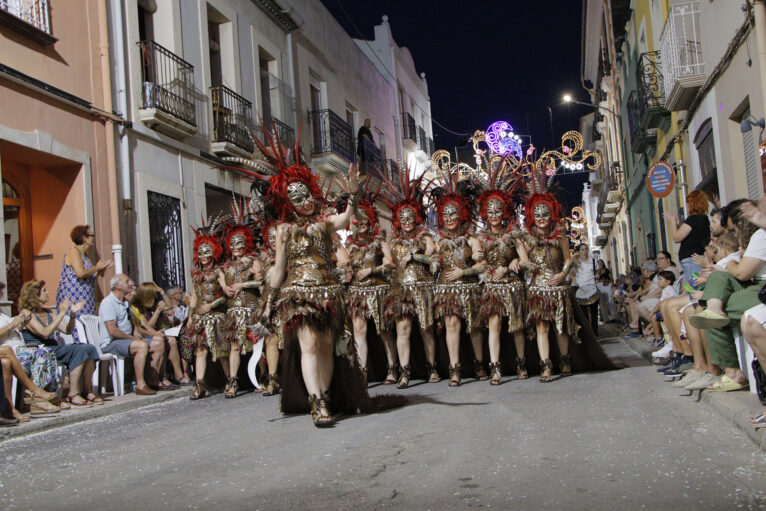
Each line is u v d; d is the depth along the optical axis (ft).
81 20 37.17
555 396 22.26
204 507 11.69
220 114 50.85
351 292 29.43
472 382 28.27
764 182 31.63
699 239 29.60
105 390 32.17
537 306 27.04
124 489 13.37
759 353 14.97
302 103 69.21
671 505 10.50
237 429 19.92
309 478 13.20
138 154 41.19
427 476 12.87
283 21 65.57
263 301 20.62
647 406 19.36
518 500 11.11
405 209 29.43
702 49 42.83
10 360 23.84
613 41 77.97
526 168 29.53
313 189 20.26
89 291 32.32
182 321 37.52
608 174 111.96
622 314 59.41
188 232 45.68
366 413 20.84
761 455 13.28
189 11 48.34
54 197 36.06
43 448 19.29
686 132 50.14
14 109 31.81
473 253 27.71
